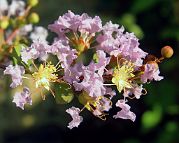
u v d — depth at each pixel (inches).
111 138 28.1
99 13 28.2
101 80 9.1
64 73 9.4
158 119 24.8
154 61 9.6
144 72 9.5
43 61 9.9
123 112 9.6
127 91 9.7
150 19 26.5
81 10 28.5
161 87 25.2
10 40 11.4
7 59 10.6
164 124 25.7
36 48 9.4
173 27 25.6
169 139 24.8
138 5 25.5
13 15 11.8
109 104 9.7
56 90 9.7
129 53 9.5
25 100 9.4
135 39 9.6
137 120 27.1
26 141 28.5
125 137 27.8
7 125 28.5
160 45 26.7
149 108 26.2
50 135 28.8
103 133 28.3
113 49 9.5
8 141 28.5
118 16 27.8
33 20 11.6
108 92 9.7
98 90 9.0
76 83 9.1
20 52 9.9
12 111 28.5
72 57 9.3
